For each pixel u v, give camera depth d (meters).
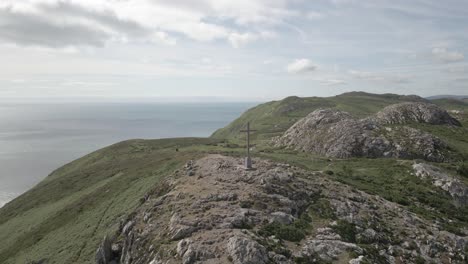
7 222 79.50
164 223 30.97
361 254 27.53
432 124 113.56
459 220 49.31
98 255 33.38
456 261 31.91
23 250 56.88
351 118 106.69
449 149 86.81
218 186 38.12
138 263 27.05
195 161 51.97
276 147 110.06
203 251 23.89
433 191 59.72
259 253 23.58
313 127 107.25
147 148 129.25
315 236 29.50
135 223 34.88
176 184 42.03
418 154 81.94
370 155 84.56
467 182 64.88
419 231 36.38
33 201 88.56
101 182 82.50
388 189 57.91
